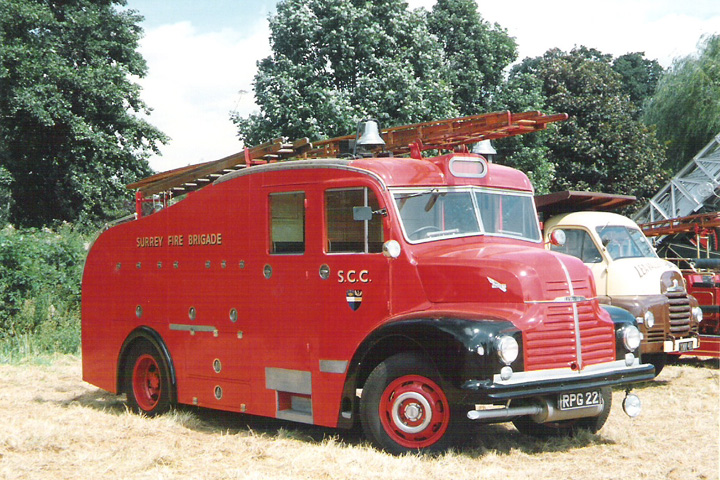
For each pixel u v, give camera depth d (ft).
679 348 36.04
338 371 23.07
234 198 26.48
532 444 23.88
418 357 21.44
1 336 47.32
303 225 24.36
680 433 25.41
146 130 103.71
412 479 19.26
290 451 22.71
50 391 35.06
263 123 72.59
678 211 99.04
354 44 74.79
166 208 29.12
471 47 94.79
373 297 22.65
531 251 22.57
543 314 21.29
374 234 22.86
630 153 106.11
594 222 38.99
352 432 25.59
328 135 70.64
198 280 27.63
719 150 98.02
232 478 19.89
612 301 35.81
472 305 21.80
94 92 95.66
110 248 31.68
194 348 27.73
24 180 101.60
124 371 30.96
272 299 24.98
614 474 20.26
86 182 97.66
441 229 23.48
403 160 23.77
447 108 75.77
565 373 21.44
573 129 106.22
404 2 79.97
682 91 118.73
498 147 91.25
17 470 20.99
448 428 20.97
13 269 48.65
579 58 114.83
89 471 20.85
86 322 32.65
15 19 93.86
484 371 20.13
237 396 26.03
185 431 26.20
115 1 106.22
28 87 91.71
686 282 44.62
